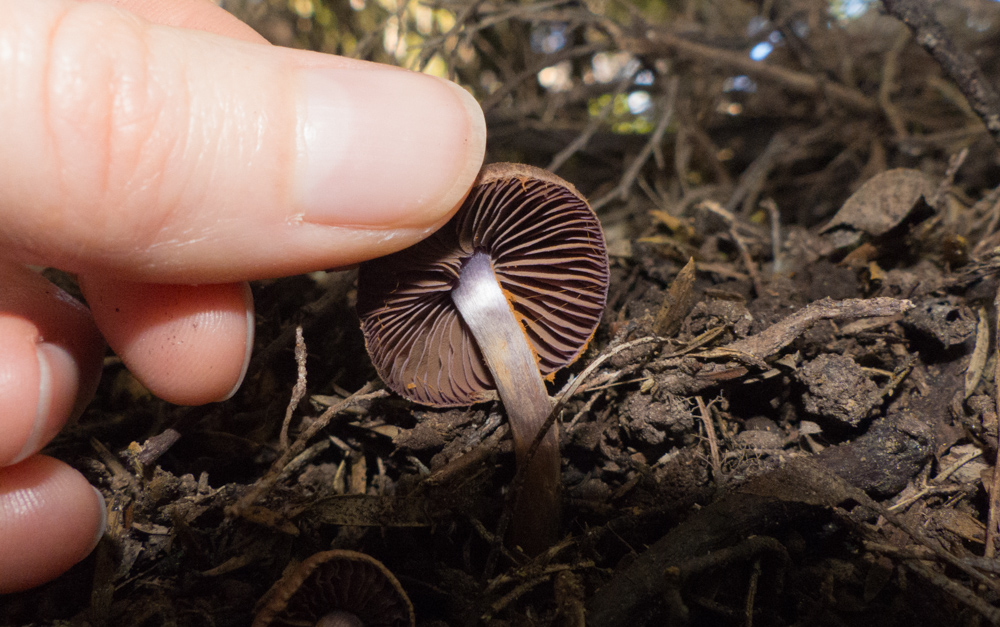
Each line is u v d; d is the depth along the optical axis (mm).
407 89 61
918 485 67
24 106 51
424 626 64
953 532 64
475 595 65
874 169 121
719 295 77
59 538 64
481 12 124
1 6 50
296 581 59
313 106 58
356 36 155
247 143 56
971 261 80
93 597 67
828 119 132
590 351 81
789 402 73
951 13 140
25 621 67
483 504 71
